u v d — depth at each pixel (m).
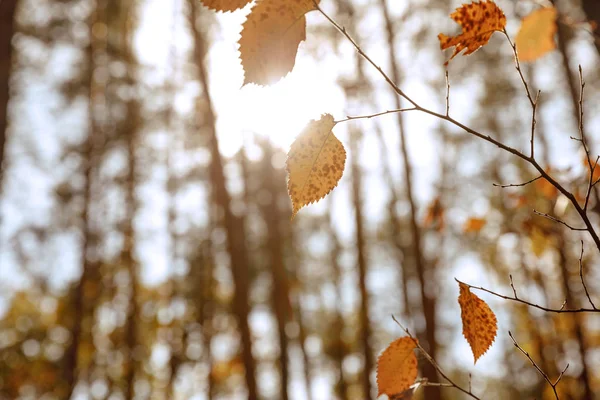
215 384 13.55
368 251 14.12
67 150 12.11
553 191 1.61
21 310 11.19
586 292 0.86
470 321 0.90
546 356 6.66
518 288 6.02
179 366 13.02
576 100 4.56
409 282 12.44
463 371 11.61
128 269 13.10
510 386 10.53
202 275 13.72
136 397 12.85
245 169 12.88
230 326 13.74
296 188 0.81
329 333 15.82
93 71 12.39
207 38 10.58
